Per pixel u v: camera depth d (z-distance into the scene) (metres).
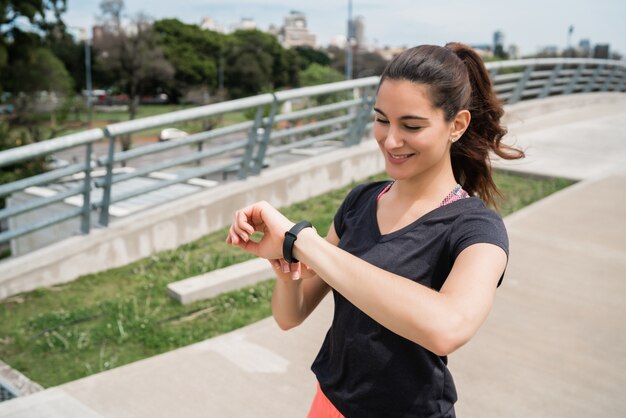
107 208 5.46
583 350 3.31
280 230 1.22
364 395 1.30
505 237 1.21
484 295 1.08
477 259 1.15
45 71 37.97
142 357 3.71
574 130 10.91
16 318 4.39
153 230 5.69
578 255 4.71
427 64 1.20
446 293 1.09
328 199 7.12
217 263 5.25
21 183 4.73
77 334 4.04
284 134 6.88
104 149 39.94
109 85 77.62
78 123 34.34
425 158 1.23
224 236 6.11
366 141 8.34
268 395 2.99
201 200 6.08
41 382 3.45
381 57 84.31
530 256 4.70
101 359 3.66
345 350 1.32
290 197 6.97
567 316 3.71
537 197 6.59
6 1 32.44
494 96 1.50
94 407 2.89
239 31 88.94
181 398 2.96
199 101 76.50
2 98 34.97
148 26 62.28
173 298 4.50
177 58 75.56
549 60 12.82
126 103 75.44
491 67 11.05
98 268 5.33
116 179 5.38
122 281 5.09
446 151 1.30
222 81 80.81
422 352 1.26
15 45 35.72
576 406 2.80
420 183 1.31
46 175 4.87
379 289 1.06
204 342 3.55
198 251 5.70
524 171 7.48
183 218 5.92
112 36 60.91
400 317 1.04
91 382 3.12
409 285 1.06
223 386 3.07
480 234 1.19
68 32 40.22
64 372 3.56
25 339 4.00
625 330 3.53
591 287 4.13
